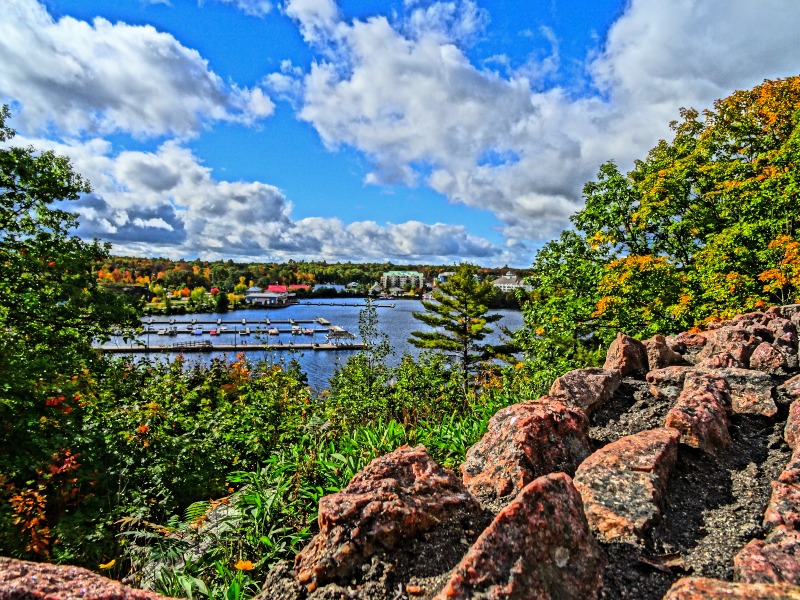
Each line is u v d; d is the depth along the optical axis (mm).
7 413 5535
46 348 7961
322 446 4629
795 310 6035
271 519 3393
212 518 3834
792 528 2051
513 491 2676
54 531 4082
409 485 2459
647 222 15461
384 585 1999
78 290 8477
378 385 7480
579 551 1902
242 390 8812
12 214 8781
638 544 2139
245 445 5984
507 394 6191
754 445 3086
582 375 4180
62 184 9000
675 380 4066
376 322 10148
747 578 1734
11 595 1438
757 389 3727
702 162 15164
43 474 4715
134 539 3910
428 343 25922
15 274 8148
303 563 2166
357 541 2141
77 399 6582
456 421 5844
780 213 12055
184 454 5430
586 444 3186
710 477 2752
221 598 2576
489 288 26156
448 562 2086
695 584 1597
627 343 4875
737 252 11766
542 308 15133
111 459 5293
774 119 13547
